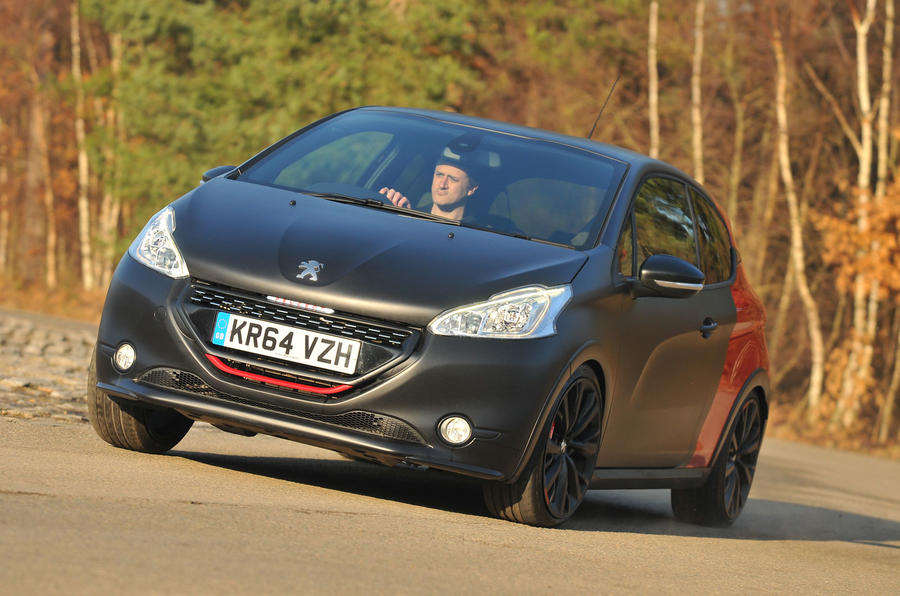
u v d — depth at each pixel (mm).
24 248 145625
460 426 15344
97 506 12812
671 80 108500
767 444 56281
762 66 105938
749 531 22984
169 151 95500
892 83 103625
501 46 101625
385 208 17672
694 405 20625
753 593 14297
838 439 81812
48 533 11000
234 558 11039
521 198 18094
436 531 14516
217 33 93062
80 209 151250
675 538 19078
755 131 114688
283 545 12062
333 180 18672
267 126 90375
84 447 17484
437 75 93312
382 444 15266
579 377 16375
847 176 110500
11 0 148250
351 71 91688
